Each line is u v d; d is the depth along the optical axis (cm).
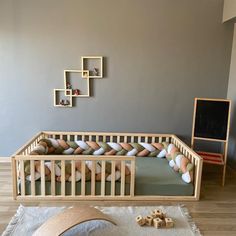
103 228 224
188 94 378
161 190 279
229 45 368
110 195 277
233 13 328
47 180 273
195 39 365
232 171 362
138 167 321
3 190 291
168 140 378
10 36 354
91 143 353
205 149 386
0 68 360
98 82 370
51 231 188
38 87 367
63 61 362
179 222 235
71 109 374
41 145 321
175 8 357
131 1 353
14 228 221
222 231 226
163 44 364
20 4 347
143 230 223
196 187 276
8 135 376
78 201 271
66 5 350
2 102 368
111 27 357
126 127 382
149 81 372
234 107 360
